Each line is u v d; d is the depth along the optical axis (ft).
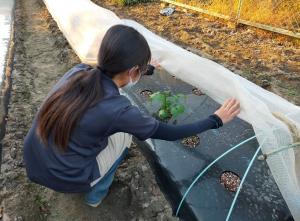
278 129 5.42
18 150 7.54
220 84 7.27
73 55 12.16
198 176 6.21
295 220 5.33
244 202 5.89
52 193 6.59
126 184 6.66
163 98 7.52
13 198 6.36
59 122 4.35
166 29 15.19
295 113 6.09
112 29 4.31
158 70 10.07
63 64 12.00
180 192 6.24
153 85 9.45
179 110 7.39
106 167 5.56
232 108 5.40
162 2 18.97
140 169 6.89
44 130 4.51
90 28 11.11
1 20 16.80
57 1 15.31
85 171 5.08
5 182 6.68
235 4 15.49
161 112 7.88
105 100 4.33
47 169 4.91
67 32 12.55
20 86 10.45
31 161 5.04
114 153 5.57
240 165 6.59
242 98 6.07
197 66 7.97
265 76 10.72
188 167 6.70
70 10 12.89
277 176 5.27
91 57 9.98
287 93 9.87
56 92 4.41
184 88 9.24
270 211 5.71
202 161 6.81
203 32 14.76
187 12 17.56
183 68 8.32
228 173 6.46
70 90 4.33
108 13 11.75
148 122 4.57
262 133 5.44
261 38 13.87
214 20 16.15
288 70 11.23
